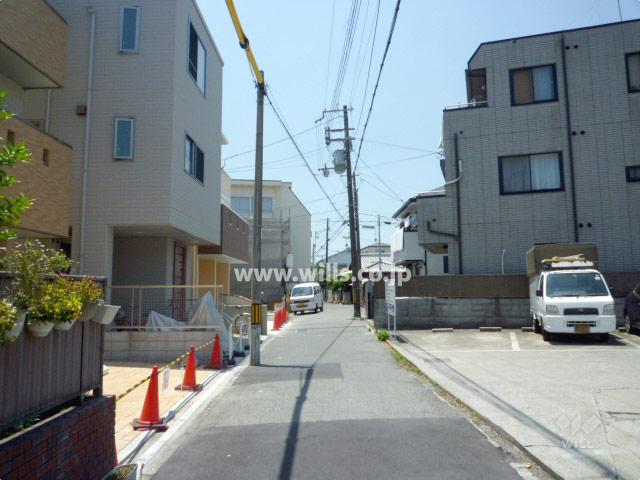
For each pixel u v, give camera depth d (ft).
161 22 43.98
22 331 12.31
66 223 34.35
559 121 60.85
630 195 58.49
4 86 34.27
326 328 67.41
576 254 50.65
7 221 11.52
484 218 61.77
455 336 51.85
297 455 17.87
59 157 33.65
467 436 19.58
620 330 51.13
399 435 19.79
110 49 43.62
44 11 33.65
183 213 45.96
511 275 58.03
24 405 12.34
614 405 22.90
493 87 62.95
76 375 15.02
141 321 44.24
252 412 24.22
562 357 37.06
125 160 42.63
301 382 30.89
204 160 53.31
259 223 41.06
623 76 59.88
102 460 15.83
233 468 16.89
